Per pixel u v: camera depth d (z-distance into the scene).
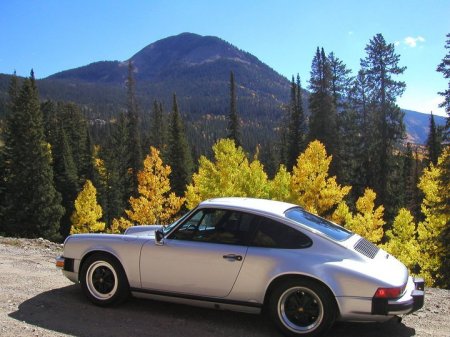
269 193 24.83
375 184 44.69
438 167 27.34
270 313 4.93
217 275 5.11
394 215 43.28
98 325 5.10
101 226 40.34
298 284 4.78
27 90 42.44
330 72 49.91
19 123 41.09
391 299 4.58
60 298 6.05
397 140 45.53
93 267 5.75
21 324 5.02
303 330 4.76
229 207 5.34
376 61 45.97
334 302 4.69
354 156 47.53
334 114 48.62
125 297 5.69
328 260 4.80
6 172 42.97
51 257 9.34
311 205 24.97
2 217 41.16
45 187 40.97
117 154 67.25
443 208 24.17
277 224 5.12
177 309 5.73
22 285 6.66
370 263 4.86
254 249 5.03
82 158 63.38
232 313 5.65
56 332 4.84
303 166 24.91
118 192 62.19
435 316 6.16
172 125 58.06
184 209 48.44
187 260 5.25
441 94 30.61
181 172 56.06
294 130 54.28
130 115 71.75
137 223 32.94
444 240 23.80
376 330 5.29
